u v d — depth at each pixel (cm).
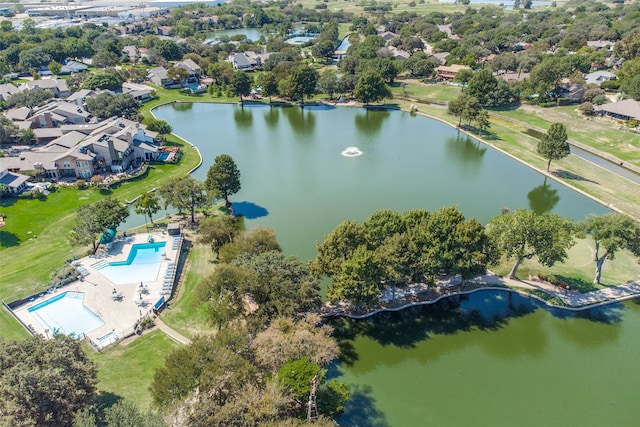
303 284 7369
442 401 6675
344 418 6341
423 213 8931
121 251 9794
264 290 7275
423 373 7169
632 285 8981
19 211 11369
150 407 5462
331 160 15738
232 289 7338
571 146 16925
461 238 8181
